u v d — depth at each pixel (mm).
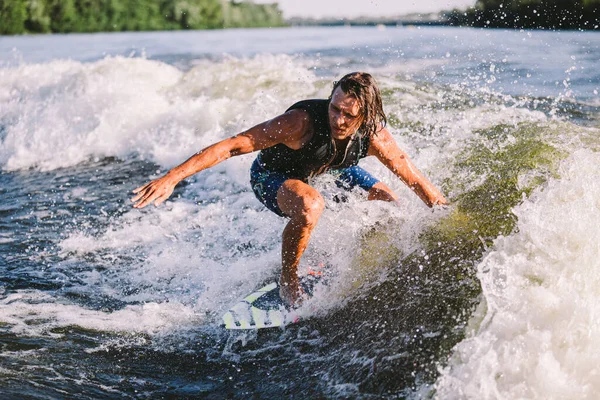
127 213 6480
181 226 6035
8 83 11109
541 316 3359
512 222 4172
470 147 5484
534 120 5992
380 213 4672
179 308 4590
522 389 3117
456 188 4824
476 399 3146
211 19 64625
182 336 4199
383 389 3428
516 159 4934
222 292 4777
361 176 4727
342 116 3834
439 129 6227
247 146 3973
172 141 8203
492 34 15867
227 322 4301
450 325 3604
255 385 3674
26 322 4359
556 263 3592
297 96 8453
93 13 56531
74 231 6109
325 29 39188
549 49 12188
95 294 4840
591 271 3461
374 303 4059
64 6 54062
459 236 4250
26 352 3967
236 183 6875
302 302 4301
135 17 59312
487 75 9336
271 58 14234
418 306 3850
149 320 4414
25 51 23062
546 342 3238
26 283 5027
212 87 9438
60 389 3604
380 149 4293
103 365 3867
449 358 3410
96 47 24516
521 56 11398
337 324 4059
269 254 5258
